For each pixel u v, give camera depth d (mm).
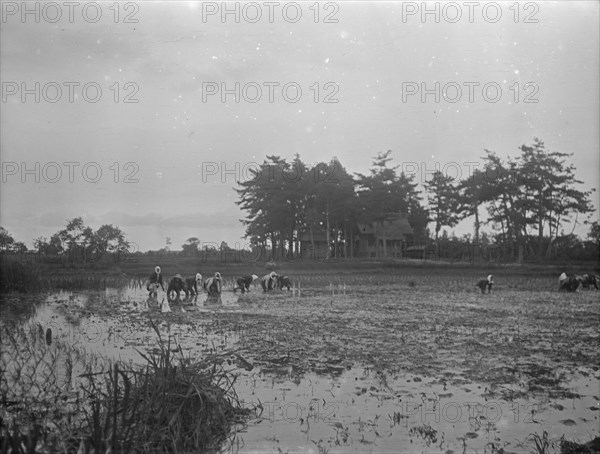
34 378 6711
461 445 4918
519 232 46781
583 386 7031
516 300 20828
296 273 35969
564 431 5340
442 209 48094
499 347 9789
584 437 5137
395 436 5109
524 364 8328
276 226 43375
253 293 23609
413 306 17734
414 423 5477
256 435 5117
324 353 8961
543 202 47125
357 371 7707
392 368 7918
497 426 5457
